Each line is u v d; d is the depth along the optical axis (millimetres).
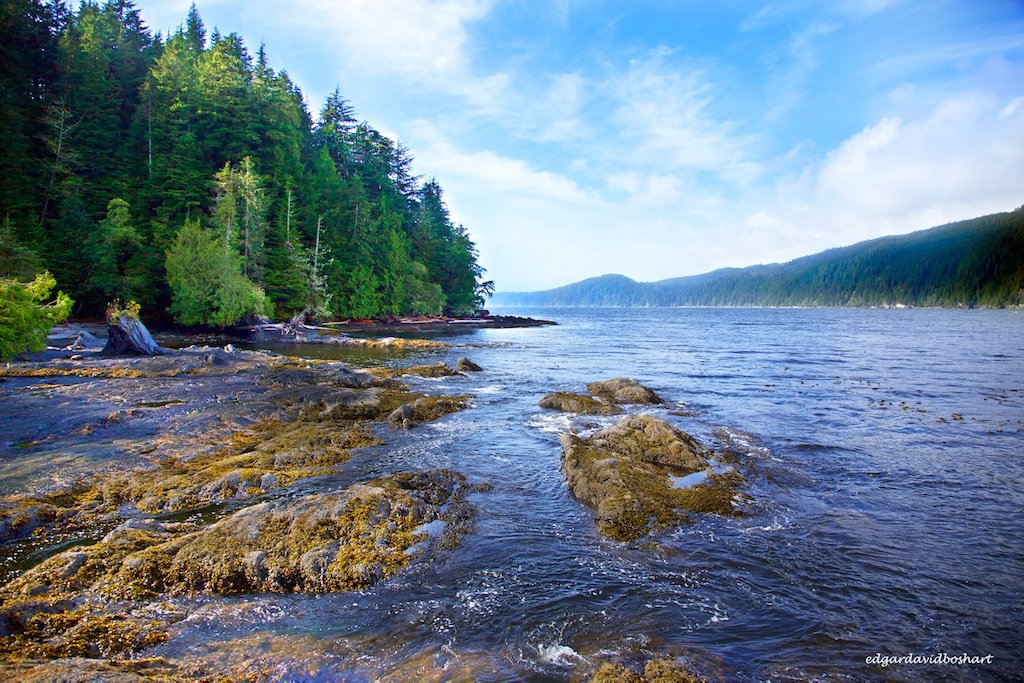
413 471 12984
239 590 7418
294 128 74438
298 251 65125
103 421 16375
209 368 26781
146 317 53688
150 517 10055
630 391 23078
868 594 7734
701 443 15875
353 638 6426
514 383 27906
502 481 12430
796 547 9211
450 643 6344
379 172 94438
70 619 6566
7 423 16109
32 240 45594
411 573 8008
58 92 57844
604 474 11938
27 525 9320
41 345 26172
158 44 81188
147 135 60188
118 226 49812
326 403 19781
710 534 9641
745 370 35625
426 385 26625
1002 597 7742
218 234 54938
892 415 20766
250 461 13234
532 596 7461
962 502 11523
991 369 36406
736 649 6383
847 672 6035
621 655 6172
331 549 8180
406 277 84750
